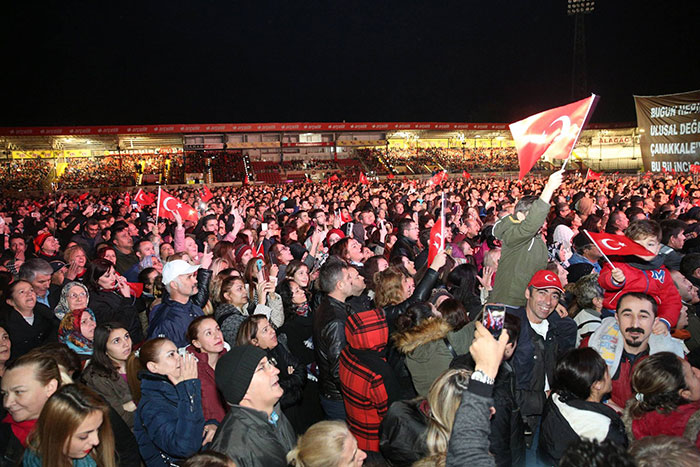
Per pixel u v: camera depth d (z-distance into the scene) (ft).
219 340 14.14
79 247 25.14
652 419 10.82
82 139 174.81
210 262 21.84
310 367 18.71
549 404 11.48
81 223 44.98
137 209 60.13
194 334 13.97
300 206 58.29
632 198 48.11
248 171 180.34
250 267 20.99
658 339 13.56
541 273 14.74
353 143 201.98
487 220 36.40
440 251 17.90
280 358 15.93
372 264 21.38
